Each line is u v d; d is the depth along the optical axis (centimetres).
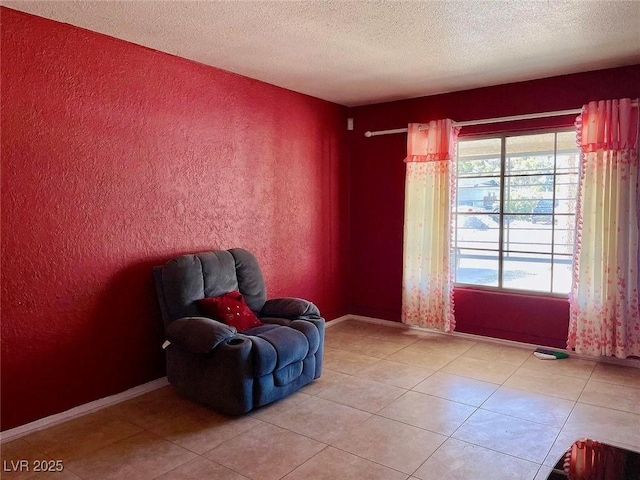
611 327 371
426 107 470
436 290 457
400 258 498
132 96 315
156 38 307
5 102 255
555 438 264
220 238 381
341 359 398
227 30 294
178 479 226
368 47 327
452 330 460
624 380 347
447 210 446
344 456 246
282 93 435
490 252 452
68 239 285
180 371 312
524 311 427
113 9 260
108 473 231
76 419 290
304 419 289
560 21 284
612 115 364
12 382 264
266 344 298
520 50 335
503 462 240
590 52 340
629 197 362
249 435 269
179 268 320
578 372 365
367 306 525
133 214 319
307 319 350
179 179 347
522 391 329
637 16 276
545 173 420
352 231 531
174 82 341
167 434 271
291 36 305
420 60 356
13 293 263
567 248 413
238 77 391
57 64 276
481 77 404
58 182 279
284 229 445
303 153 462
